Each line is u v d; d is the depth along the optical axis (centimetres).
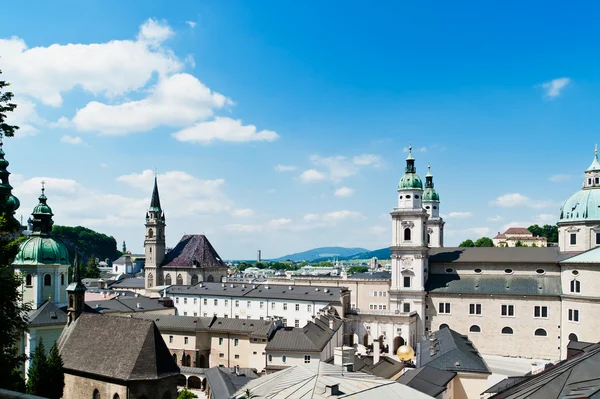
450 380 7056
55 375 7669
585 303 12425
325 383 4800
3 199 4988
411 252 14675
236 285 16850
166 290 16975
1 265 4478
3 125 4181
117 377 7219
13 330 4700
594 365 4475
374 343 13375
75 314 8856
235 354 11856
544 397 4297
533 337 13438
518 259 14188
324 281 17512
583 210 13412
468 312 14162
